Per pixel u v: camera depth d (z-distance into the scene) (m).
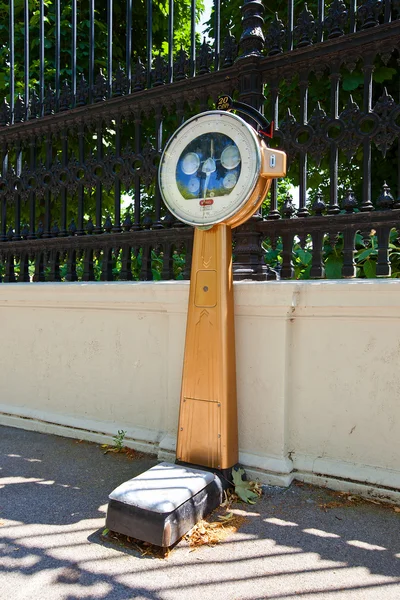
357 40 2.45
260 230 2.76
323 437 2.51
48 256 3.64
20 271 3.75
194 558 1.88
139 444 3.01
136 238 3.17
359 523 2.14
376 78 3.96
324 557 1.88
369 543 1.98
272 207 2.79
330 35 2.53
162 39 6.28
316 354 2.52
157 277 4.09
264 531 2.07
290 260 2.69
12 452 3.04
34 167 3.69
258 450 2.59
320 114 2.56
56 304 3.38
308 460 2.53
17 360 3.65
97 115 3.34
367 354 2.39
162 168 2.61
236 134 2.38
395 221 2.39
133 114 3.25
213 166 2.45
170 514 1.93
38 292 3.41
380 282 2.27
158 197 3.11
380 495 2.33
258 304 2.52
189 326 2.54
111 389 3.18
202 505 2.16
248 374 2.61
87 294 3.17
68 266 3.48
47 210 3.62
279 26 2.70
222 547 1.96
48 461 2.88
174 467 2.33
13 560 1.87
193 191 2.50
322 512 2.24
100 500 2.37
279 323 2.52
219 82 2.85
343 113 2.50
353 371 2.43
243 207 2.35
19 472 2.72
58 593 1.68
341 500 2.35
